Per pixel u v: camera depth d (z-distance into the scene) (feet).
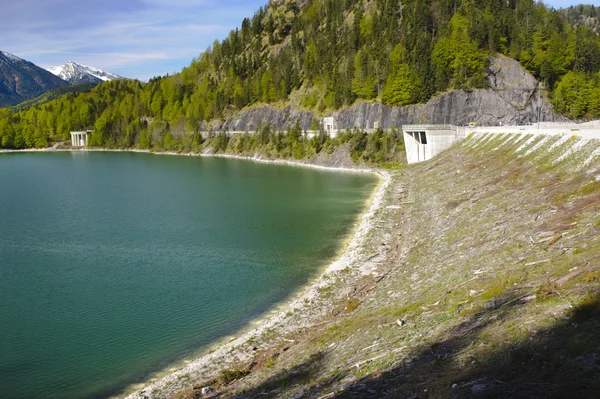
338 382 75.41
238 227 230.48
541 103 493.36
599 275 76.79
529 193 166.40
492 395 53.57
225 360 104.94
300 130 583.99
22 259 184.55
